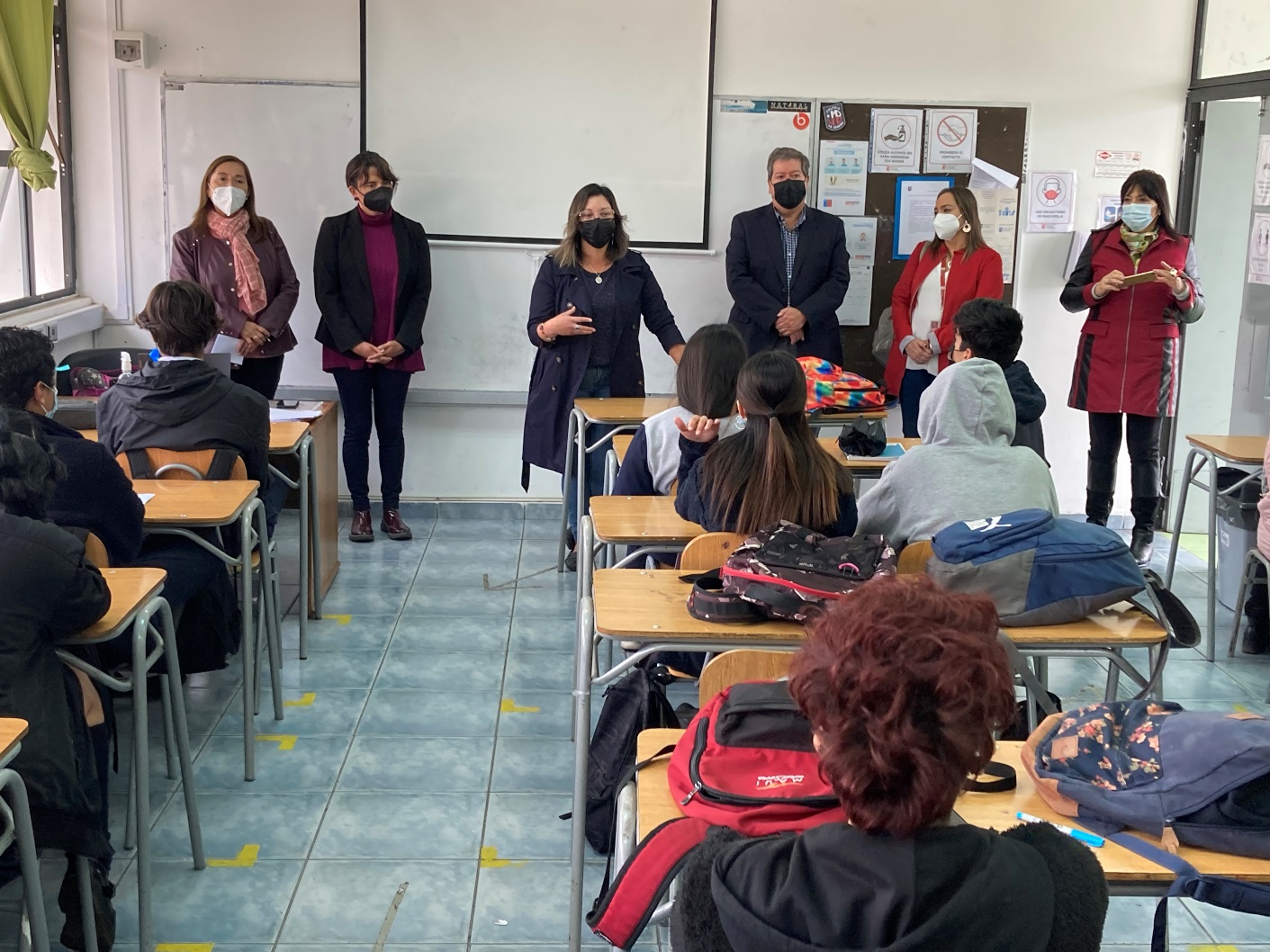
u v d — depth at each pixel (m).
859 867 1.09
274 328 5.09
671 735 2.00
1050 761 1.78
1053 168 5.70
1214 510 4.29
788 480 2.66
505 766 3.41
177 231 5.29
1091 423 5.31
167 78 5.35
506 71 5.47
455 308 5.66
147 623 2.50
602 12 5.45
